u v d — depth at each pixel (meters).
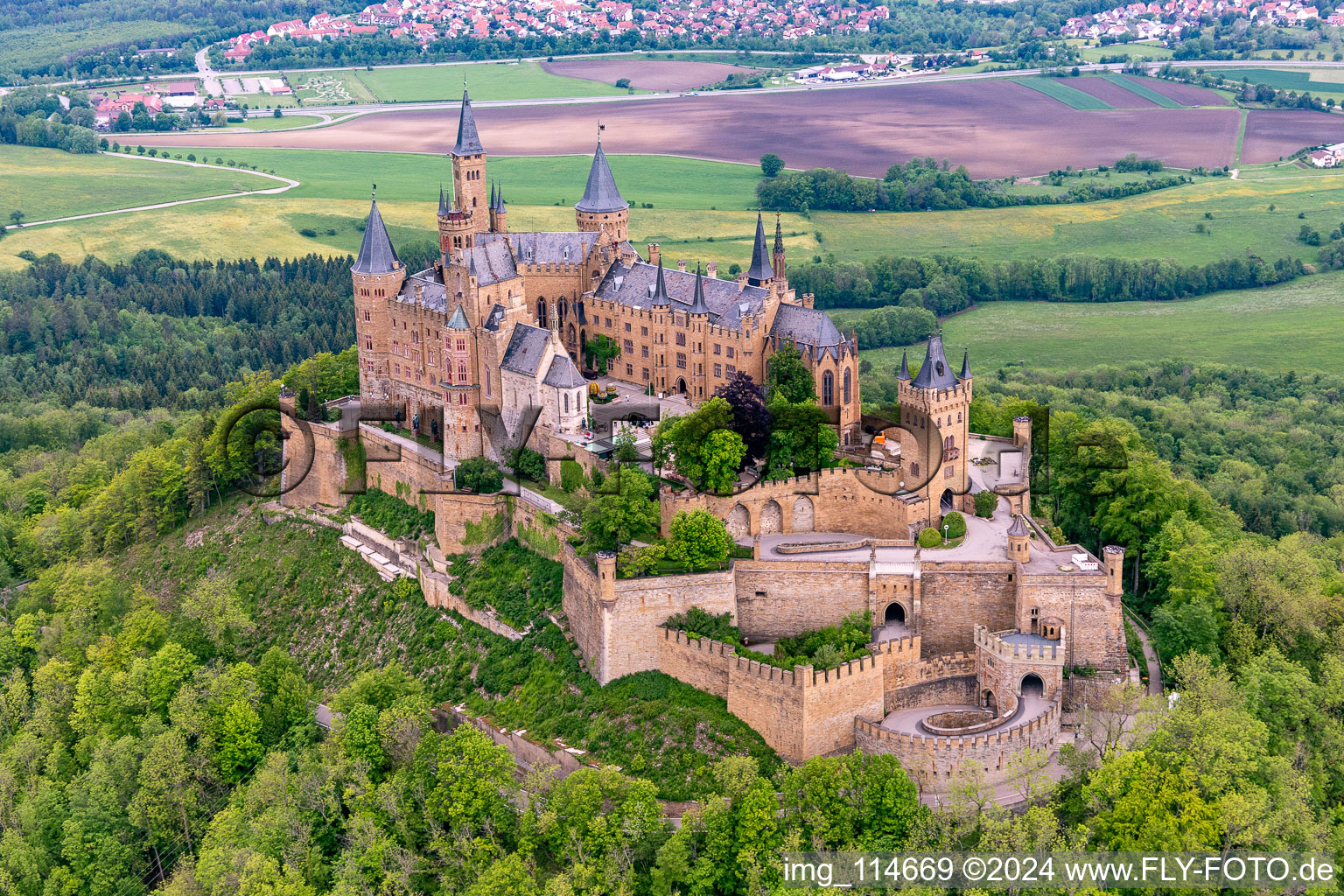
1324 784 199.62
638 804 194.00
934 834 184.62
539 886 194.25
